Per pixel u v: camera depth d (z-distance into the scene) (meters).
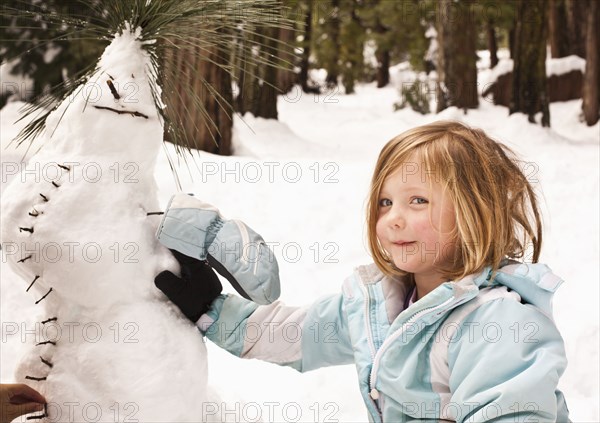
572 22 13.83
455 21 11.91
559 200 4.05
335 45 18.23
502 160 1.35
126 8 1.28
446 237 1.29
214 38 1.34
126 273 1.20
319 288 3.32
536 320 1.22
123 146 1.24
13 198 1.23
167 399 1.18
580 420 2.18
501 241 1.29
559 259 3.39
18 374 1.27
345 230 3.94
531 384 1.15
